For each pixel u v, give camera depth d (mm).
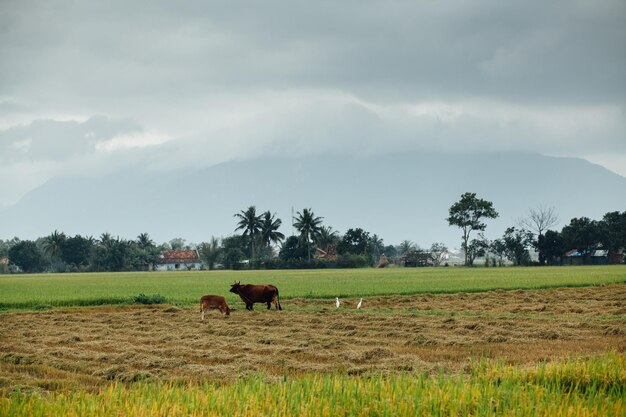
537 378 21781
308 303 57875
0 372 25656
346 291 68812
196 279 110312
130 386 23500
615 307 51750
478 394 19047
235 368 26734
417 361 27469
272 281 93750
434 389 19641
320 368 26547
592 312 48094
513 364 26984
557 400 18875
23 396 21203
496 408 18594
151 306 57000
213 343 33312
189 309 52969
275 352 30656
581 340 34188
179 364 27516
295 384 20531
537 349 31047
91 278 126062
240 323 42656
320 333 37688
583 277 95625
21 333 38312
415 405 18250
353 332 37188
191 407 18328
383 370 25766
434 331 37688
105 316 48125
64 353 30328
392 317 45156
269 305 52062
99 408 18406
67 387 23297
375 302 58188
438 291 69062
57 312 52656
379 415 18016
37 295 66688
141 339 35375
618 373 21984
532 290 71688
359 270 164500
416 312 49469
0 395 21766
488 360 27188
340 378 21375
